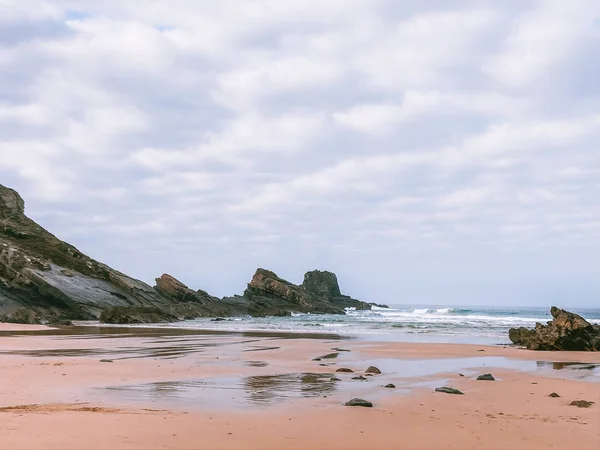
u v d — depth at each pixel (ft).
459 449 29.84
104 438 28.76
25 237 271.69
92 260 275.59
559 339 103.71
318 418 37.14
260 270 412.98
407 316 349.20
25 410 37.22
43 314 215.31
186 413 37.65
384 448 29.81
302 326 207.00
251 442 29.81
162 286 312.91
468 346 108.88
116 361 72.69
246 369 67.00
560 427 35.45
